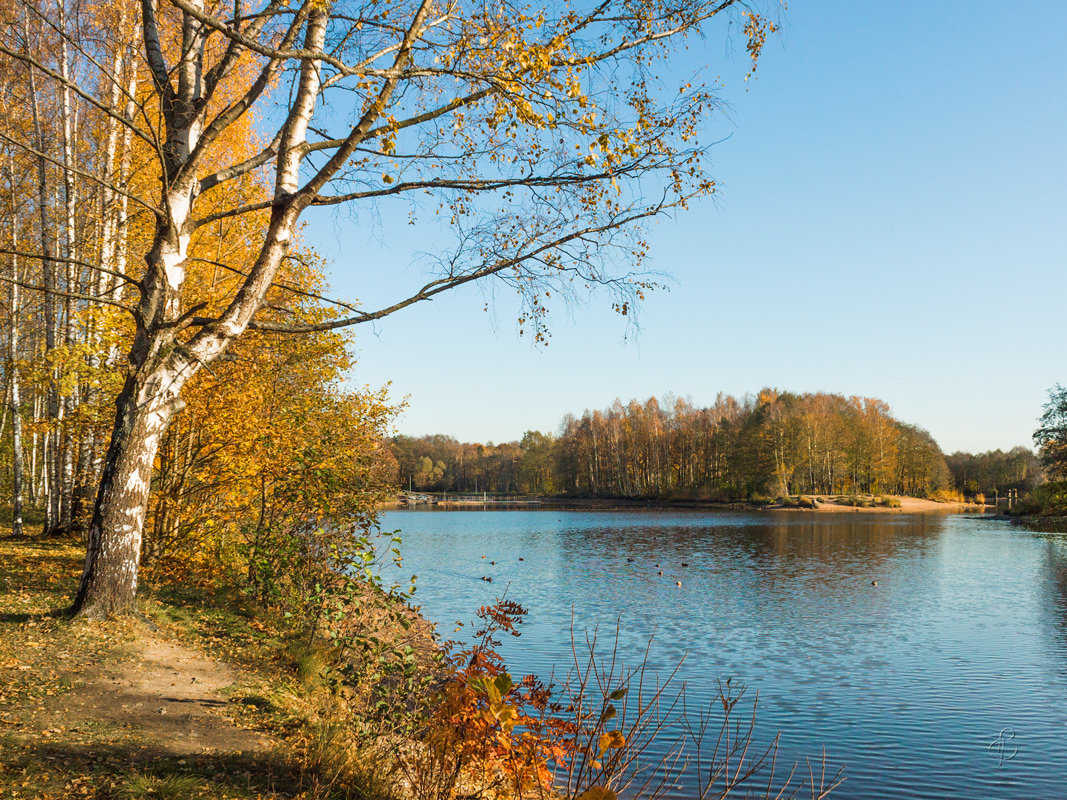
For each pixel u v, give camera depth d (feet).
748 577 83.51
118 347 39.04
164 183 24.66
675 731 30.37
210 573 40.34
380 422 41.65
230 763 15.60
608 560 100.78
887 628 54.80
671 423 332.39
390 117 23.62
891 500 277.85
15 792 12.63
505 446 537.24
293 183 26.68
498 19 24.30
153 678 21.17
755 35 26.66
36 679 19.62
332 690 23.67
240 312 26.30
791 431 277.23
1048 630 54.24
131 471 26.32
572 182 26.40
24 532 61.93
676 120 26.50
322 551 29.48
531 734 13.51
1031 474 369.91
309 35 26.08
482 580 78.54
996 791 25.86
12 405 59.06
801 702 36.04
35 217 56.80
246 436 36.58
